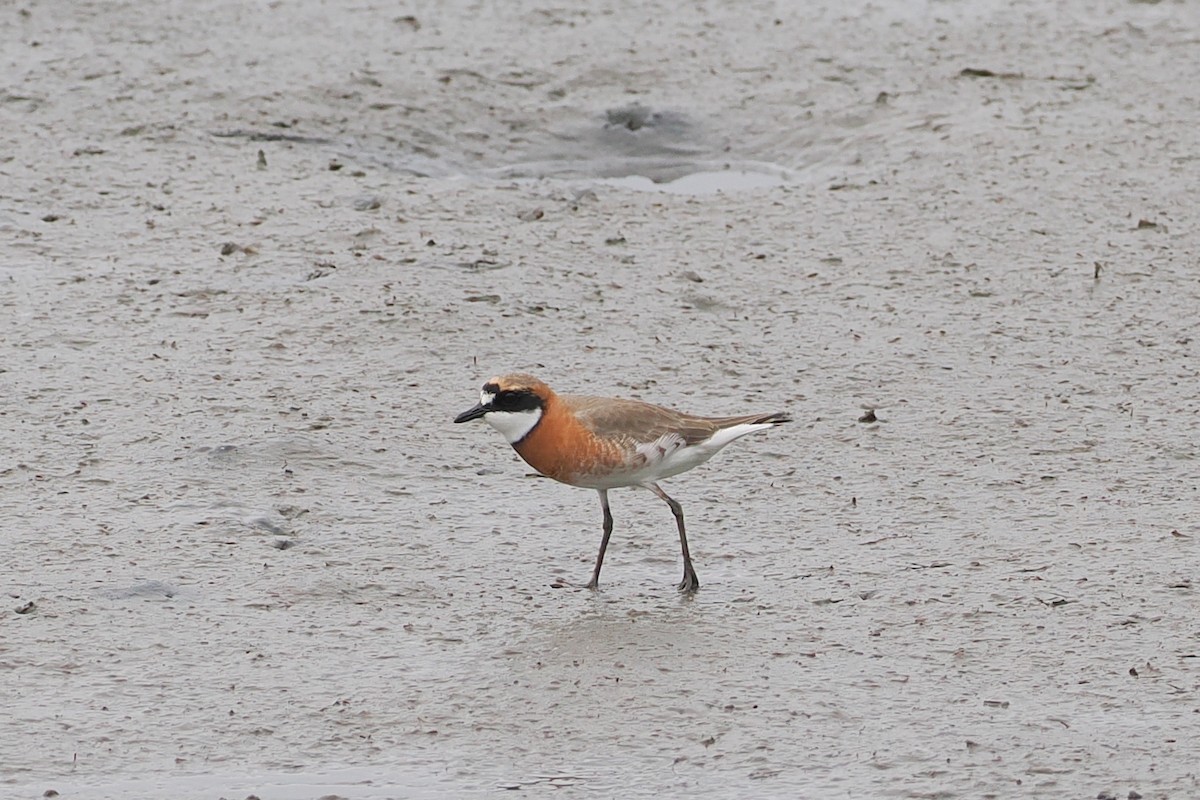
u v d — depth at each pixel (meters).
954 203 19.12
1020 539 11.94
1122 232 18.36
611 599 11.03
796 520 12.35
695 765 8.94
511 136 22.17
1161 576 11.26
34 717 9.34
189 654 10.12
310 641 10.34
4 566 11.19
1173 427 14.00
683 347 15.58
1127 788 8.66
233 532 11.85
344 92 22.56
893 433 13.89
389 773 8.86
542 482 13.06
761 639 10.41
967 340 15.80
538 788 8.72
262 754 9.03
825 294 16.89
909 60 24.48
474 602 10.95
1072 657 10.12
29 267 17.02
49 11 25.00
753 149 22.05
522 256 17.61
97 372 14.64
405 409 14.17
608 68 24.11
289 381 14.59
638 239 18.30
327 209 18.77
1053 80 23.53
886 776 8.80
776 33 25.70
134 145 20.56
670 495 12.82
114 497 12.36
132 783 8.73
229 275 16.88
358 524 12.12
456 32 25.30
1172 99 22.67
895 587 11.16
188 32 24.53
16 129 20.78
